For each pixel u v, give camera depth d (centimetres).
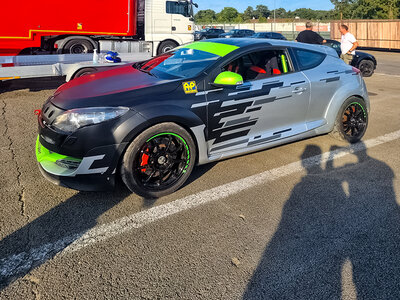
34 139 412
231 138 317
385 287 188
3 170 321
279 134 351
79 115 243
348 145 418
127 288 182
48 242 217
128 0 916
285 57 356
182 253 211
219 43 350
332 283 190
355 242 226
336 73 390
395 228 243
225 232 234
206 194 287
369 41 2466
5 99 627
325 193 294
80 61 698
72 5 834
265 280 190
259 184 307
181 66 321
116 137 246
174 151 278
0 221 238
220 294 180
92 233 229
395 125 514
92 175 248
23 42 786
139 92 267
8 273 189
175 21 1154
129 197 279
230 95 302
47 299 172
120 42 962
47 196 276
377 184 312
